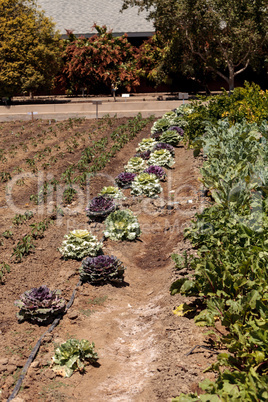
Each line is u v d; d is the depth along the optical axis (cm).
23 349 541
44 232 923
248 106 1388
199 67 2739
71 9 3584
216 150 1013
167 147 1488
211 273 536
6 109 2505
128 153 1620
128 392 470
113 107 2505
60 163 1495
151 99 2797
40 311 597
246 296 479
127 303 678
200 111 1503
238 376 388
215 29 2380
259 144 1047
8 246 857
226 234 632
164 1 2348
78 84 3050
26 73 2533
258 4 2317
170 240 880
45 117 2462
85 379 500
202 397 370
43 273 754
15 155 1620
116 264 735
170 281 695
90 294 689
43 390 475
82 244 799
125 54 2938
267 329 423
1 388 472
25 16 2544
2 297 670
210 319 486
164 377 473
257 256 556
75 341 524
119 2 3712
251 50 2405
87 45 2850
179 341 535
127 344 576
